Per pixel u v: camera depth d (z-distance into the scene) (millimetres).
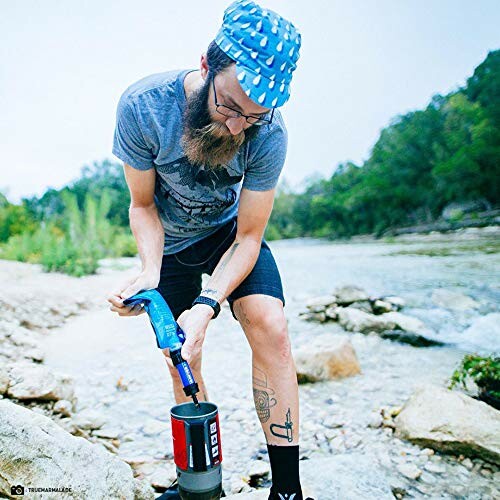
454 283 6688
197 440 1481
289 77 1535
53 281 7840
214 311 1728
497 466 2256
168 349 1598
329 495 2000
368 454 2385
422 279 7176
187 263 2148
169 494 1914
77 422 2699
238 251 1869
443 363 3734
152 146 1821
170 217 2070
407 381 3369
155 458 2428
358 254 12805
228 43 1504
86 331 5090
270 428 1701
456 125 32781
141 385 3477
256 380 1734
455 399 2576
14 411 1688
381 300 5598
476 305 5359
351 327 4758
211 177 1872
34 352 4023
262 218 1897
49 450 1622
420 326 4656
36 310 5562
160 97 1756
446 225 22062
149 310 1709
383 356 3973
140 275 1896
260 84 1468
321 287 7094
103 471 1695
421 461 2314
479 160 26688
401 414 2664
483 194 26891
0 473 1556
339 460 2260
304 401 3109
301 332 4797
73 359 4113
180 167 1850
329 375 3434
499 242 13422
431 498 2039
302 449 2510
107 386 3459
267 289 1801
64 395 2852
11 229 17328
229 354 4176
